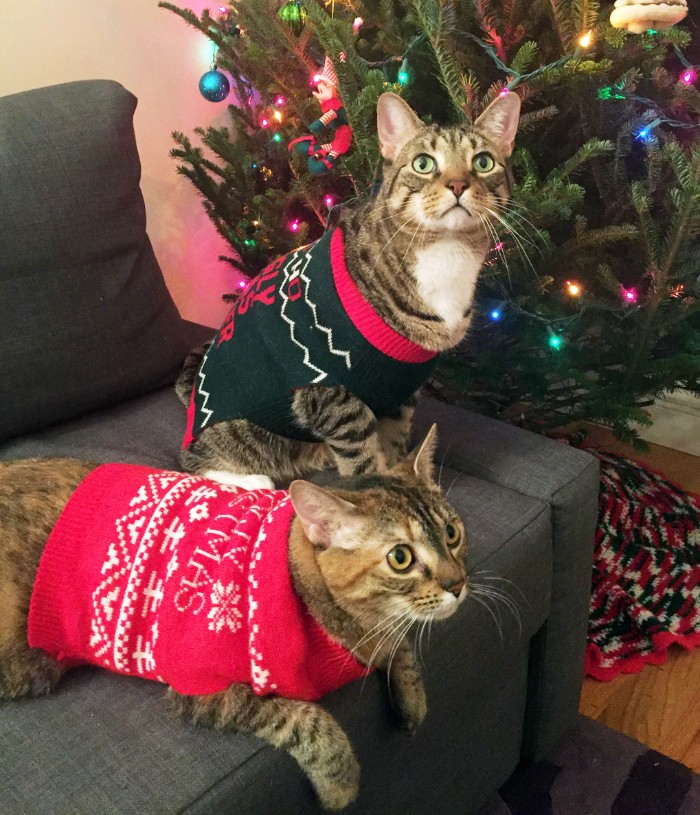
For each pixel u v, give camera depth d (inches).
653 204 69.3
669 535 82.0
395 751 41.9
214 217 83.7
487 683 49.7
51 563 37.7
